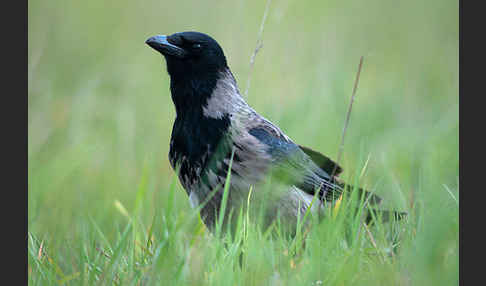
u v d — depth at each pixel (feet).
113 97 86.69
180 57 42.55
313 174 43.47
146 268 33.42
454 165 48.73
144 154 66.85
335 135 63.62
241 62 80.07
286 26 90.27
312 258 32.89
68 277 33.32
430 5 113.50
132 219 36.88
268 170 40.88
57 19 104.27
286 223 41.22
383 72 94.73
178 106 43.34
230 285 32.09
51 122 76.48
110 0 107.65
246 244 34.68
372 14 111.45
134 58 99.60
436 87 84.58
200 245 35.55
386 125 70.69
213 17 97.50
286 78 78.33
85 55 98.89
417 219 38.93
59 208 54.85
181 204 47.70
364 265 35.12
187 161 42.42
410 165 53.42
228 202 41.09
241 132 41.42
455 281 31.89
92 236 38.55
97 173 64.39
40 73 89.40
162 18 106.63
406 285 32.35
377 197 41.68
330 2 107.34
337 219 36.88
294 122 64.64
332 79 76.28
